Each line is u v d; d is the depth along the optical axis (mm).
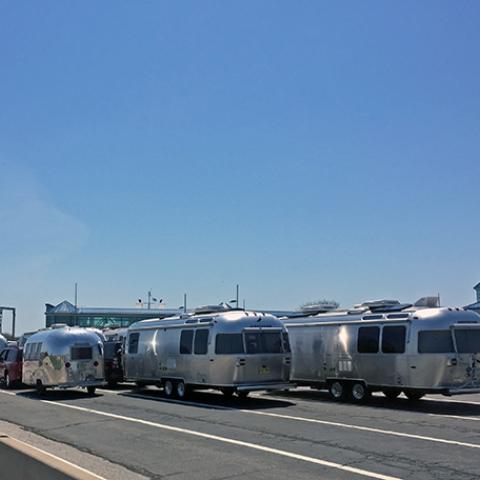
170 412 17844
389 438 12672
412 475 9359
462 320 18359
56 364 24188
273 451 11469
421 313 18516
